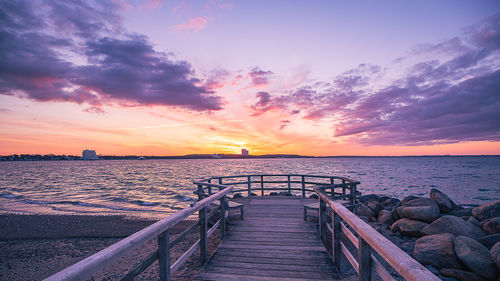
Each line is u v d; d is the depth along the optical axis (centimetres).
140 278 511
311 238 477
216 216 641
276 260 382
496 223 534
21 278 583
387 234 657
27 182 4212
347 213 285
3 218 1224
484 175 4888
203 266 365
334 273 340
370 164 10844
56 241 843
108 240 850
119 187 3297
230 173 6066
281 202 824
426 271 130
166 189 3050
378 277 424
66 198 2255
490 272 402
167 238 256
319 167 8575
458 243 457
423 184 3484
